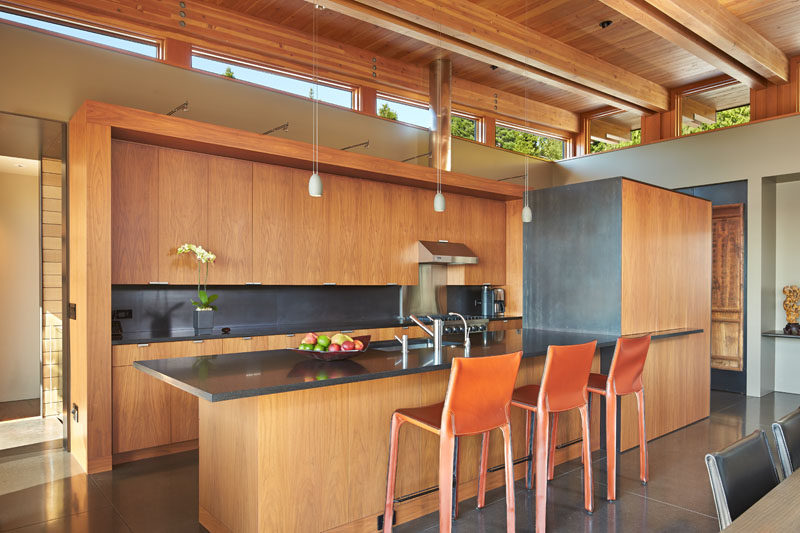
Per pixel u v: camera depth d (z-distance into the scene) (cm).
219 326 480
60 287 485
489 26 477
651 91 680
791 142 576
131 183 397
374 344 357
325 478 253
